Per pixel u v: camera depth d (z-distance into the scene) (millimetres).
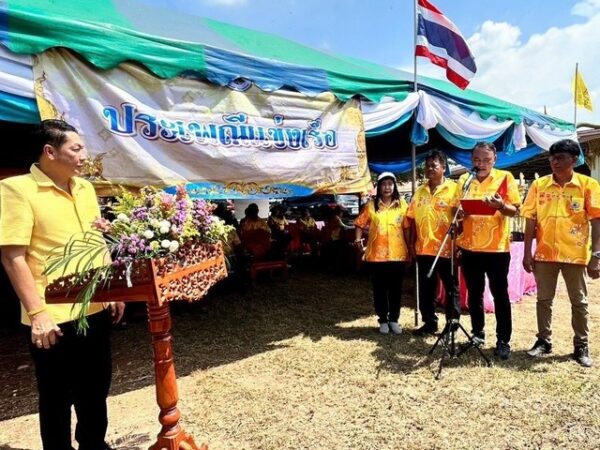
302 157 4062
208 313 5605
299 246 10797
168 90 3350
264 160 3836
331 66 4828
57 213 2061
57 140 2020
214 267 2361
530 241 3857
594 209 3434
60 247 2047
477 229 3787
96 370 2311
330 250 8672
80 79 2957
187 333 4809
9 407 3215
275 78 3875
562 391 3139
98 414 2373
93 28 2949
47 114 2805
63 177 2107
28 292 1911
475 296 3934
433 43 4812
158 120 3281
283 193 3990
